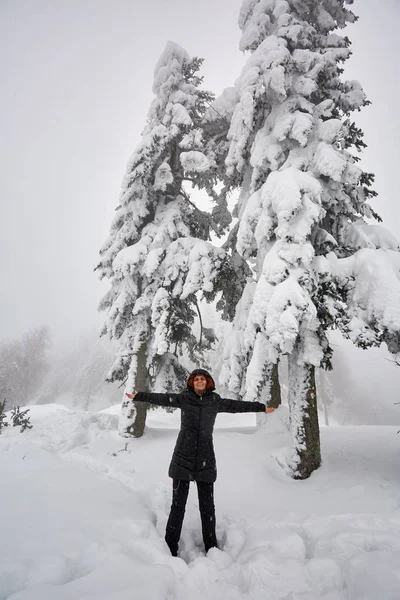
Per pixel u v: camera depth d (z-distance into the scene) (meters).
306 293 5.43
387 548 2.83
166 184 10.24
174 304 9.91
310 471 5.69
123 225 10.55
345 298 5.89
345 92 7.61
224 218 11.48
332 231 6.90
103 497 4.20
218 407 3.39
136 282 9.98
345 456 6.62
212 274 8.49
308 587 2.39
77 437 8.64
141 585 2.21
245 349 7.08
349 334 5.20
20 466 4.96
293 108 7.36
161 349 8.24
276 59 6.98
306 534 3.30
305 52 7.16
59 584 2.25
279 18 7.93
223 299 10.92
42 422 10.13
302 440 5.85
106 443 8.16
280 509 4.14
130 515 3.70
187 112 10.20
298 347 6.22
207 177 10.96
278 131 6.92
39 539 2.84
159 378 9.88
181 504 3.15
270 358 6.32
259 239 6.50
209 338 11.23
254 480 5.43
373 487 4.55
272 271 5.69
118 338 10.76
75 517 3.40
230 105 10.16
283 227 5.78
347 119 6.93
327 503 4.13
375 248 6.05
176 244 9.27
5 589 2.13
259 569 2.52
